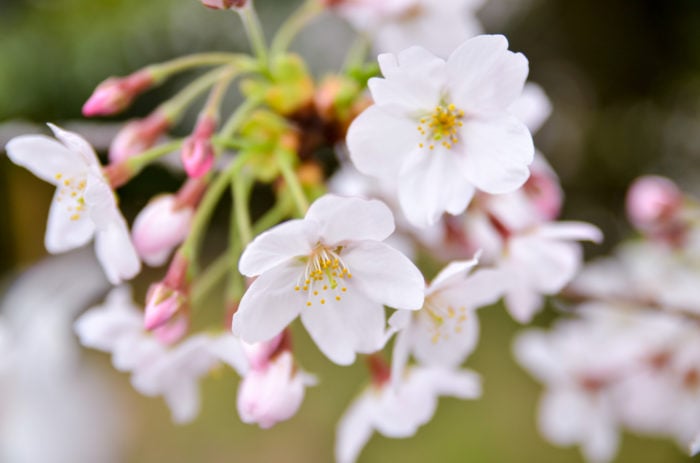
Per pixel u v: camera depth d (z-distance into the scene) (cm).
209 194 31
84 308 43
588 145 97
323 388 81
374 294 29
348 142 29
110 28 82
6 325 41
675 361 42
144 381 32
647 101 96
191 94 33
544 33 94
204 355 32
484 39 29
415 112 29
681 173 94
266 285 28
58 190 31
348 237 28
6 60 81
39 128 36
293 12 85
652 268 43
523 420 78
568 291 40
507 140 29
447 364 31
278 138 33
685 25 90
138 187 69
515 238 33
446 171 30
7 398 41
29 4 84
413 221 29
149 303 30
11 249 51
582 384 45
